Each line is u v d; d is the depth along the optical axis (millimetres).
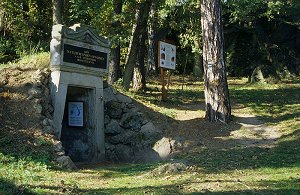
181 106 17484
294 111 16141
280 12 26359
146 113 13859
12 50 19172
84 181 7852
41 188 6719
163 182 7578
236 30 29594
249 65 30203
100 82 12211
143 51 20281
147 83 25531
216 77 14227
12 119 10047
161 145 12070
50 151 9438
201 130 13422
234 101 19312
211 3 14242
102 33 17312
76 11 17172
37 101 10562
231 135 13039
